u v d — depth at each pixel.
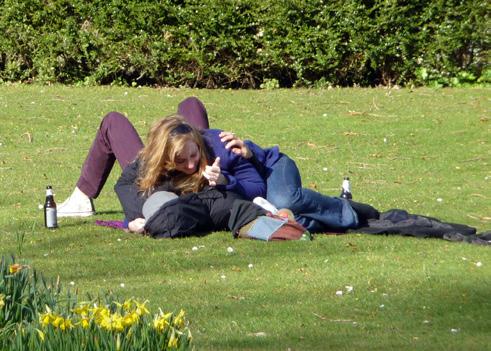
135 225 24.50
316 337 16.05
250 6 49.06
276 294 18.83
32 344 13.22
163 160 24.06
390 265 21.09
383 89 49.50
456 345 15.61
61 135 41.91
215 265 21.33
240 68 50.22
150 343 13.06
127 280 20.03
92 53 50.56
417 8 49.12
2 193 31.66
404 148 39.53
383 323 16.97
